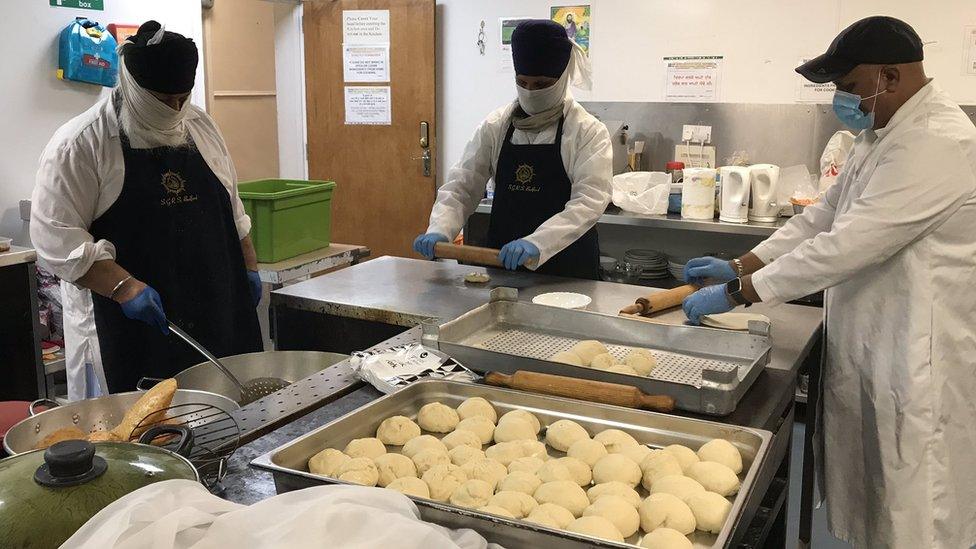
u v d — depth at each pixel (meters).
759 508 1.41
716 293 1.98
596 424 1.36
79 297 2.27
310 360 1.88
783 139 3.87
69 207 2.07
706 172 3.58
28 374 3.15
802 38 3.81
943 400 1.92
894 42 1.81
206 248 2.31
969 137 1.82
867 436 2.01
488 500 1.12
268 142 5.47
